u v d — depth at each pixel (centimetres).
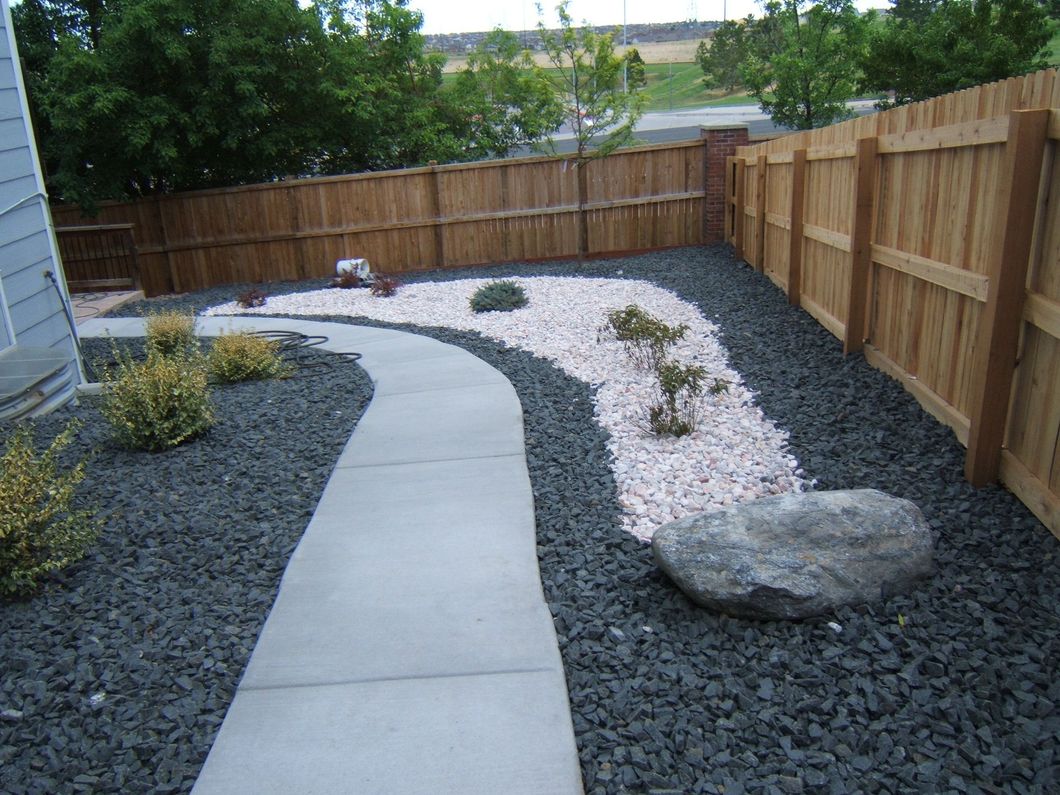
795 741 264
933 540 360
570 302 1066
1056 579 334
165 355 840
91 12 1620
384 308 1134
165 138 1455
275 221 1493
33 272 759
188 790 257
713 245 1430
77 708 296
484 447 541
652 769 256
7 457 392
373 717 286
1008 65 1384
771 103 1827
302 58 1571
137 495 482
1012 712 267
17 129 738
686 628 330
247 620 350
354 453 543
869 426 517
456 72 2061
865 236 638
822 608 326
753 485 459
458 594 361
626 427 568
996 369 400
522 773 257
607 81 1387
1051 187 365
